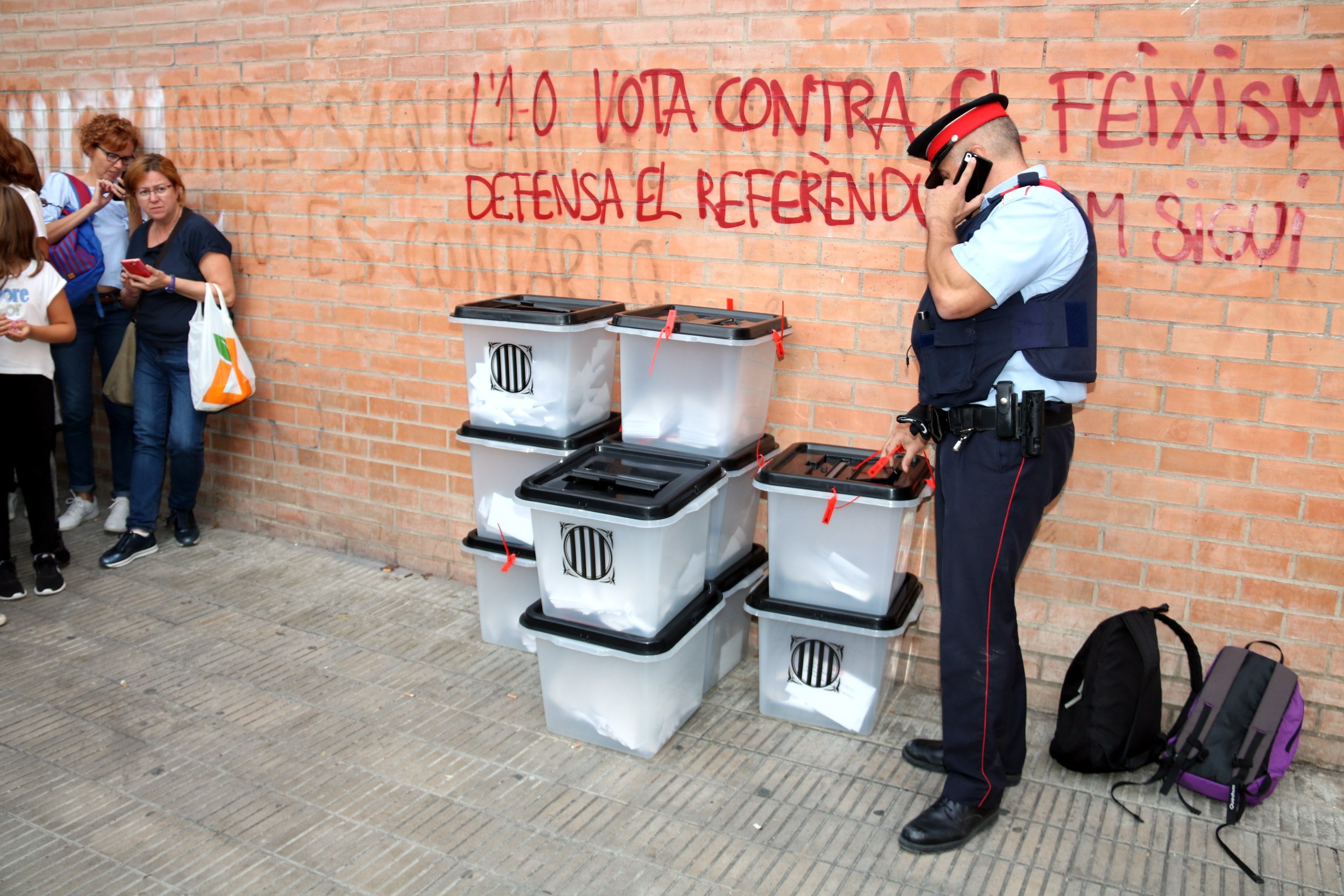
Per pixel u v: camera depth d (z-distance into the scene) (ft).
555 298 13.41
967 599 9.24
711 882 8.98
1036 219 8.55
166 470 18.21
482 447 12.81
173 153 16.79
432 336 15.05
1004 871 9.18
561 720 11.30
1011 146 9.08
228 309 16.56
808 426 12.64
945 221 8.94
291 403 16.60
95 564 15.97
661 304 13.23
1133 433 10.97
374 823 9.74
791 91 11.93
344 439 16.21
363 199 15.20
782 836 9.64
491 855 9.30
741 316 12.39
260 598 14.92
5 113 18.43
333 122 15.19
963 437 9.13
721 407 11.31
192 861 9.16
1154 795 10.33
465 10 13.82
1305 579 10.55
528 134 13.71
